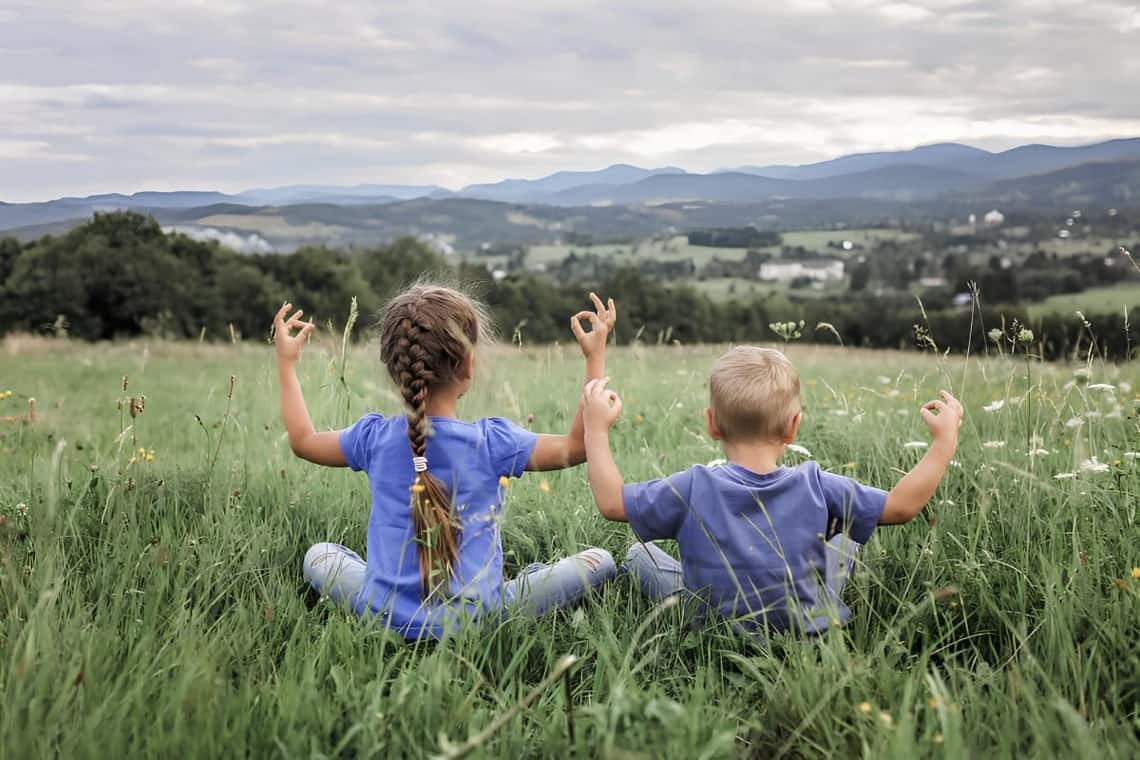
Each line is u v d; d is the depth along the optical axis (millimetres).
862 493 2639
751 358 2664
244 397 7141
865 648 2541
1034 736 1953
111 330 53250
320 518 3701
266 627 2674
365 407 5105
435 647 2584
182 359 17172
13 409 7621
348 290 57688
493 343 3010
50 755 1847
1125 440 3688
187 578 2961
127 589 2795
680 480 2672
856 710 2049
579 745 1944
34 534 3107
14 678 2072
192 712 2031
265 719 2051
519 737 2039
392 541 2734
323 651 2412
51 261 52812
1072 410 3951
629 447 5113
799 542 2596
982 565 2824
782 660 2482
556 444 2836
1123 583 2471
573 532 3240
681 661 2543
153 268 53031
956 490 3645
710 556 2641
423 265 69438
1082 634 2434
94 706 2031
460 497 2711
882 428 4531
